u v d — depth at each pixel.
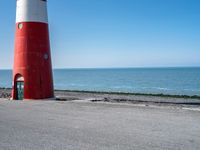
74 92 34.78
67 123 10.91
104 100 22.58
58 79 96.62
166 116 12.35
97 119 11.70
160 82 68.81
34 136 9.02
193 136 8.98
